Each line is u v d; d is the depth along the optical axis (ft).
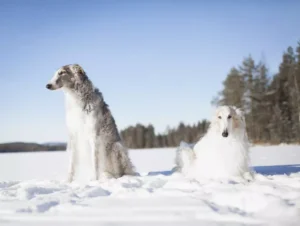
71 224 8.94
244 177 18.61
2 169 51.39
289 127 124.36
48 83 20.80
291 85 131.75
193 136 185.98
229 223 8.51
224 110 19.38
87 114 21.36
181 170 22.40
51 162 69.41
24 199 13.44
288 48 142.51
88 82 21.84
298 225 8.04
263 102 129.59
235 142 19.34
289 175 19.77
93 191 14.16
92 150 21.36
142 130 209.36
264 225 8.25
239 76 129.90
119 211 10.12
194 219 9.02
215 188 13.69
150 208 10.32
